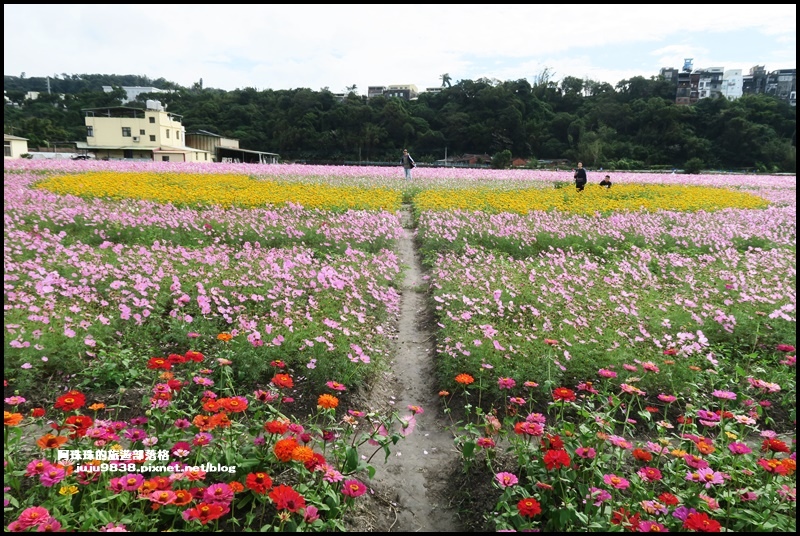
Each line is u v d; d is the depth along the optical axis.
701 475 3.16
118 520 2.69
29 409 4.22
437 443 4.35
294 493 2.66
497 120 66.50
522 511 2.84
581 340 5.54
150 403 3.88
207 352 5.28
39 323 5.08
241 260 8.11
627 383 4.45
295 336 5.25
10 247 7.71
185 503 2.55
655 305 6.87
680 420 4.41
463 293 7.21
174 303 6.25
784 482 3.29
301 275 7.49
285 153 66.31
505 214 12.85
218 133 67.69
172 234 9.88
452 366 5.17
